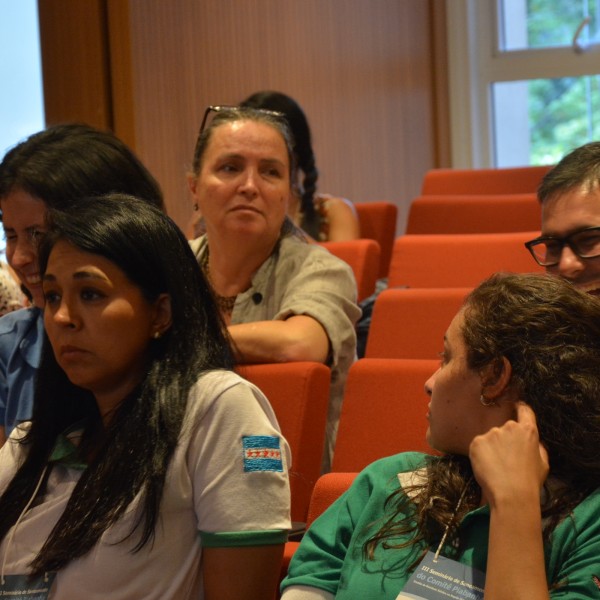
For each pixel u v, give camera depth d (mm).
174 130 5051
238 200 3018
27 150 2451
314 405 2463
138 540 1740
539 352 1600
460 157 7785
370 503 1759
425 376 2439
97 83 4715
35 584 1759
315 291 2945
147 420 1802
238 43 5625
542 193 2414
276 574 1815
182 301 1888
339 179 6559
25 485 1912
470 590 1549
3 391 2529
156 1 4953
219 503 1773
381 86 7094
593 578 1483
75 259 1841
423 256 3541
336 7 6613
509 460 1526
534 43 7637
